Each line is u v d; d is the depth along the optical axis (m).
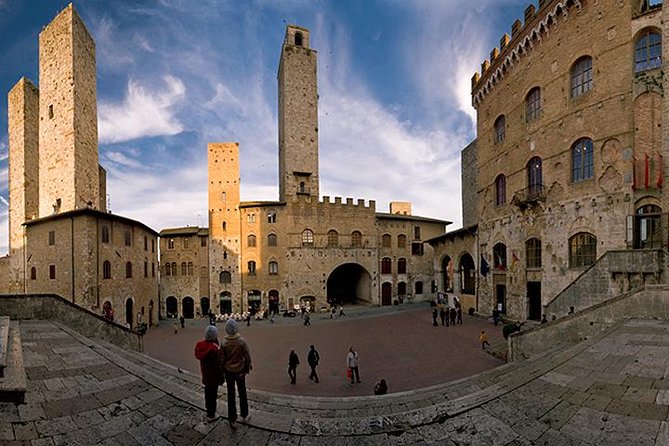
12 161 42.94
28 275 36.69
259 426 6.68
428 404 9.71
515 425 6.71
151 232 44.44
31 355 10.63
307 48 61.41
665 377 8.26
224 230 52.34
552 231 27.98
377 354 24.53
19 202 42.16
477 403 7.63
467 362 21.34
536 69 29.98
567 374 9.01
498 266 35.28
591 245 25.16
